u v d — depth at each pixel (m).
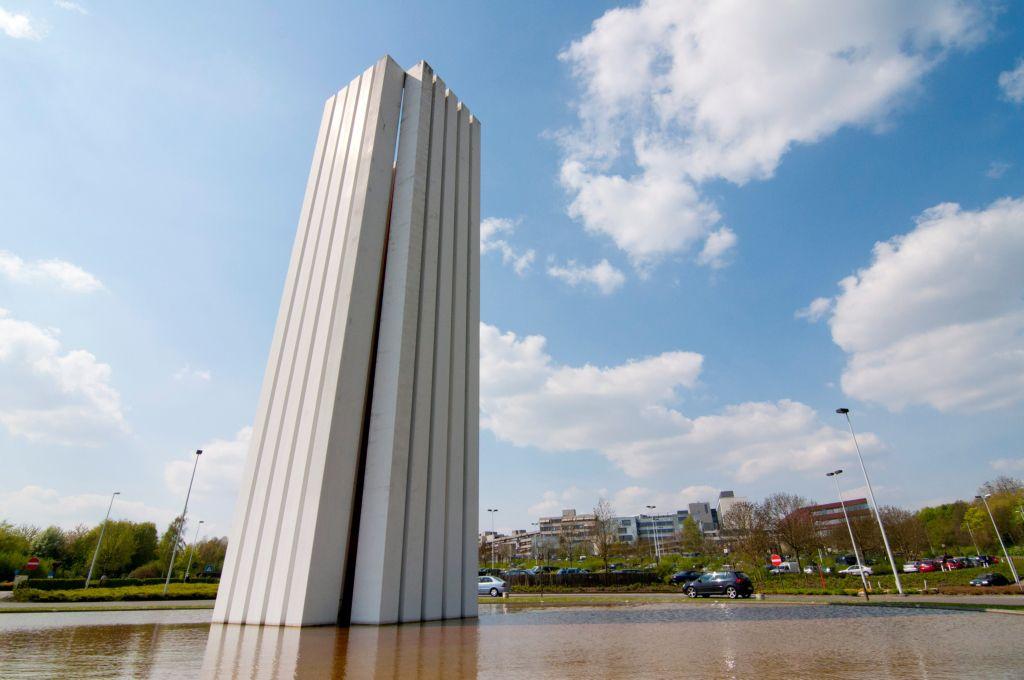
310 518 13.05
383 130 18.02
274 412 15.91
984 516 68.12
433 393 16.66
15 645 9.62
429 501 15.41
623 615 17.36
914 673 6.48
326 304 15.96
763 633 11.45
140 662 7.54
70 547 66.06
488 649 8.88
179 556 68.31
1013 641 9.58
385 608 13.12
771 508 61.44
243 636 10.85
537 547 114.56
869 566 54.47
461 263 19.64
